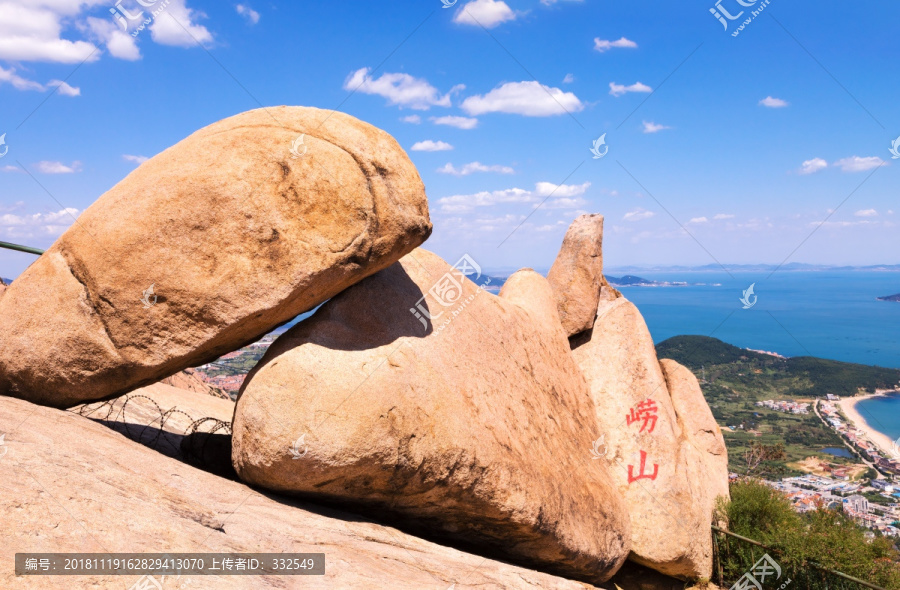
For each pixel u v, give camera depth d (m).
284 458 5.69
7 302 6.30
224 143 6.18
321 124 6.47
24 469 4.43
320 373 5.91
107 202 6.18
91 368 6.15
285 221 6.02
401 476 6.28
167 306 5.98
